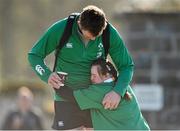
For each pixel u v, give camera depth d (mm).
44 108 41594
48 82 14336
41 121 27234
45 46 14414
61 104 14992
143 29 25953
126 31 26094
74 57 14344
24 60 81562
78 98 14445
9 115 27125
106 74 14406
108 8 67188
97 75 14414
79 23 13828
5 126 27094
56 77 14258
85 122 15148
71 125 15125
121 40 14367
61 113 15062
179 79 25875
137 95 25984
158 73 25984
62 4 75375
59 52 14406
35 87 42469
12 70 80875
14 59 80688
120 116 14531
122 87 14188
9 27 77812
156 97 25906
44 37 14414
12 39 78938
